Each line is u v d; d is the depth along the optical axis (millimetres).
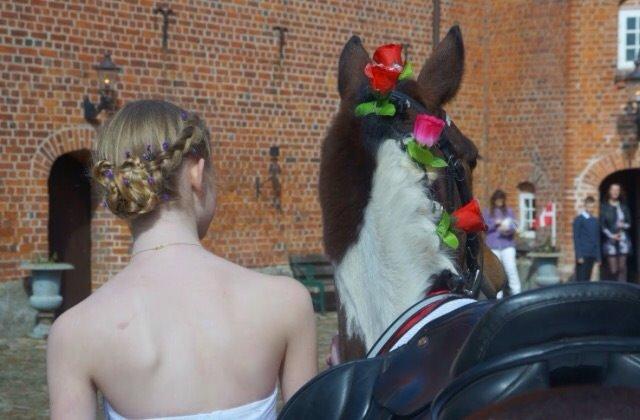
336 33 14422
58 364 1873
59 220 11844
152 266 1948
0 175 10703
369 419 1836
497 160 16594
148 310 1889
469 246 2844
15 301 10875
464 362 1574
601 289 1476
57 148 11180
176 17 12414
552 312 1489
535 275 15812
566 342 1453
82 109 11383
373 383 1886
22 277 10945
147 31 12086
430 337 1924
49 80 11078
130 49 11906
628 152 15523
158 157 1933
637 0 15523
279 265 13789
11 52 10734
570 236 15828
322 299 13625
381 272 2570
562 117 15883
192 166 2008
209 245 12961
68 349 1869
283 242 13836
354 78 3078
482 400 1503
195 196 2027
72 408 1850
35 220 11008
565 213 15859
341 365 1938
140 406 1845
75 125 11328
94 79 11500
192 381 1860
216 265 1981
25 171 10914
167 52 12328
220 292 1937
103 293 1927
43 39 11008
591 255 14930
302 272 13938
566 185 15859
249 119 13359
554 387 1482
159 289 1915
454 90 3029
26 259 10938
